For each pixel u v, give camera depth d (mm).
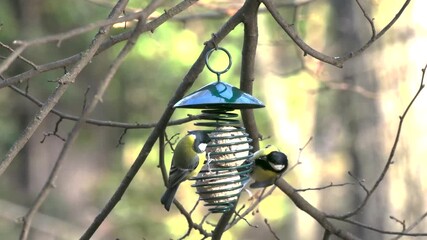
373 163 14594
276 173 7660
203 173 7531
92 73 23203
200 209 23062
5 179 24188
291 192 8273
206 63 7398
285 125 24734
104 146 25219
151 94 23344
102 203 24672
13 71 21047
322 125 22922
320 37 18234
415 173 14102
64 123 24047
